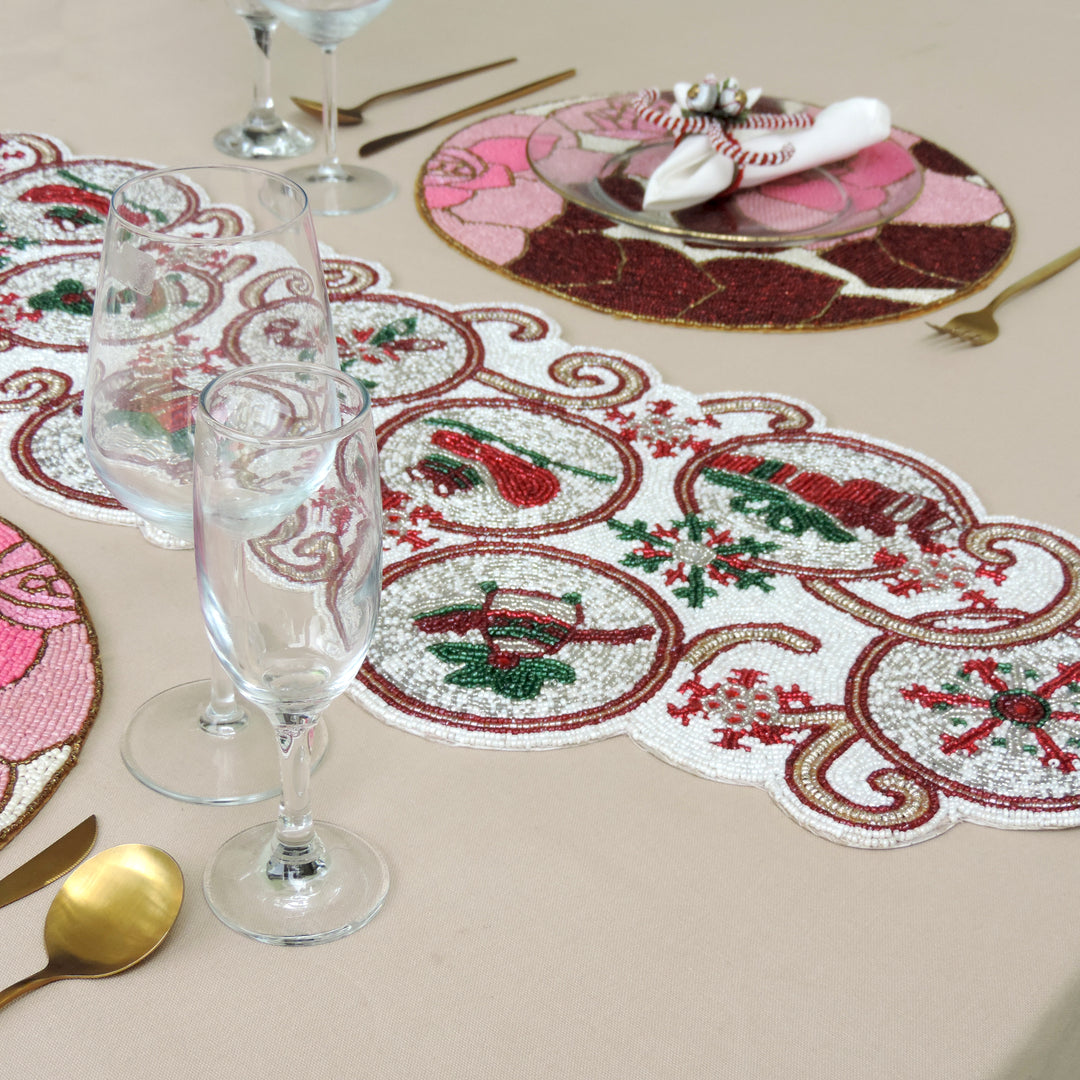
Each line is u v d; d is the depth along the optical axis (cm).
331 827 56
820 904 55
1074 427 93
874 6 177
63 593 70
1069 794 61
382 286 106
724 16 170
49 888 53
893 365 100
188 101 137
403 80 145
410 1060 47
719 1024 49
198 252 53
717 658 69
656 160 125
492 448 87
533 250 113
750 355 100
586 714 64
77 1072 46
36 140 124
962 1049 49
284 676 47
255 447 42
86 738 60
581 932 53
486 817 58
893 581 76
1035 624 73
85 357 93
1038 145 141
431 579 73
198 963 50
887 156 129
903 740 64
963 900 55
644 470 85
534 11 166
